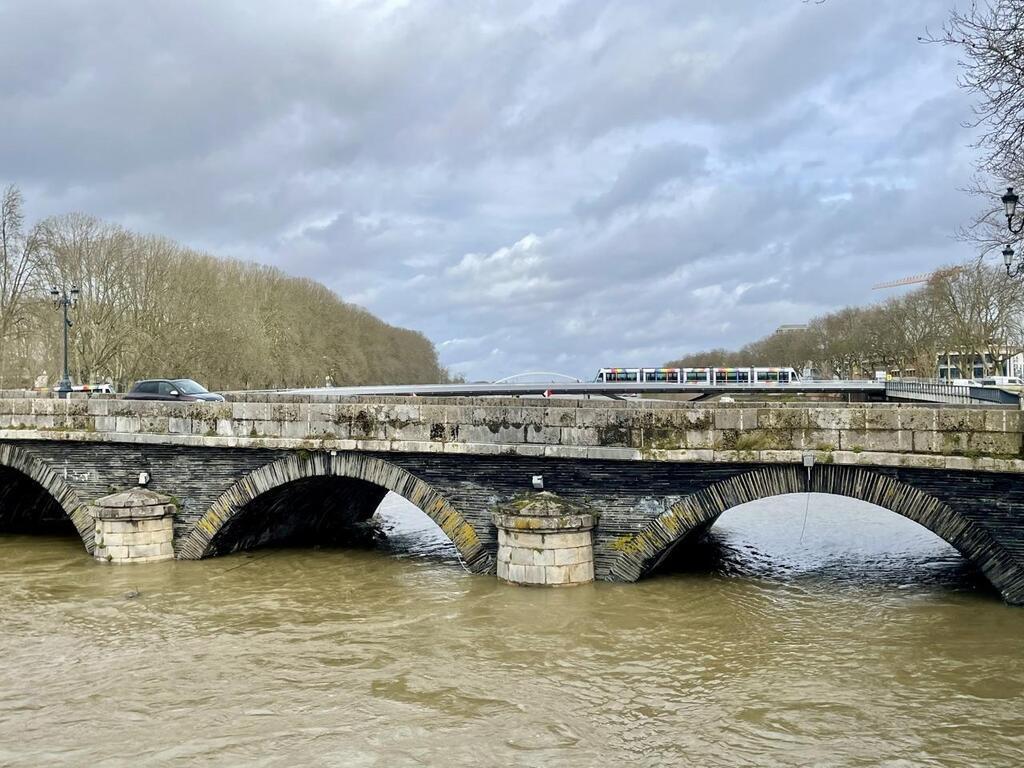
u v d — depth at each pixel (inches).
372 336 5974.4
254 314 3572.8
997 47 677.9
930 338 3850.9
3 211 2721.5
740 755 517.3
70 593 887.7
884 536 1161.4
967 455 695.7
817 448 745.6
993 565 712.4
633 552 825.5
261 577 949.8
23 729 569.9
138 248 2947.8
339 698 611.5
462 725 564.4
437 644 712.4
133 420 1018.1
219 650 714.8
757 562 989.8
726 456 770.8
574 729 556.1
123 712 594.9
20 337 2709.2
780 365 5910.4
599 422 819.4
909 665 647.1
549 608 781.9
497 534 874.8
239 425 966.4
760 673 640.4
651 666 658.2
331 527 1258.6
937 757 509.7
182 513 1016.2
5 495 1270.9
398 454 908.0
